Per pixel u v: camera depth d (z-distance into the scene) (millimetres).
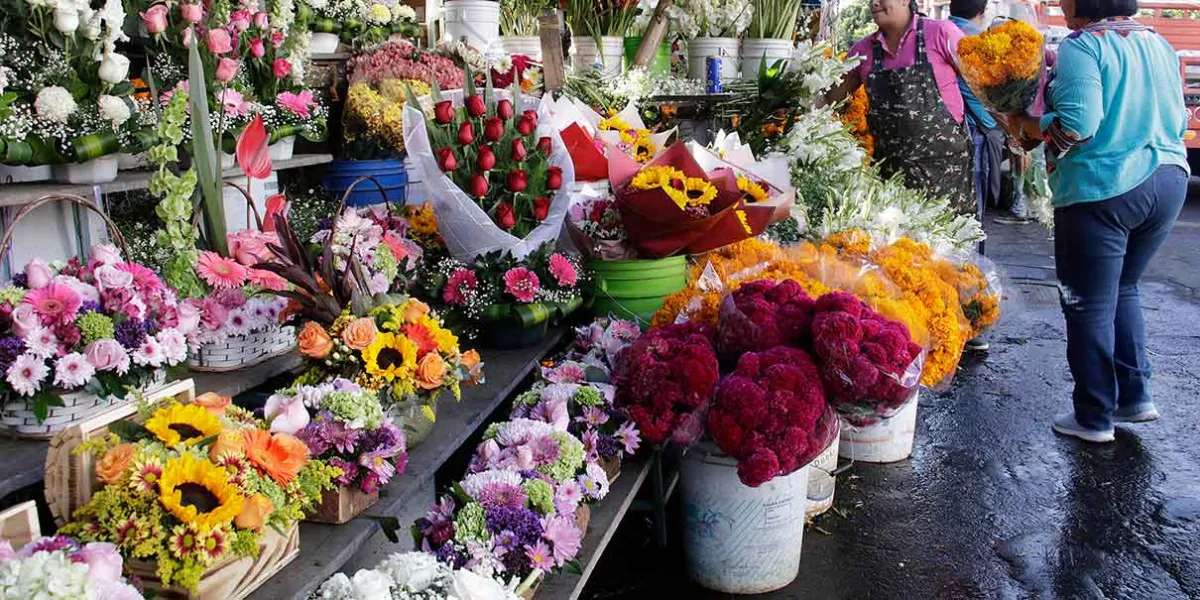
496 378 2748
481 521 1994
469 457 3012
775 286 2781
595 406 2545
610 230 3285
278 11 3471
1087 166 3641
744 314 2680
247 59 3426
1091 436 3996
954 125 4688
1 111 2365
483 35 4578
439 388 2229
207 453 1595
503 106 2984
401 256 2799
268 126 3371
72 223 2732
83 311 1910
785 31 5199
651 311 3244
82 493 1560
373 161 3932
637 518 3273
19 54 2510
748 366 2520
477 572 1897
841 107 4980
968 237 4234
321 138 3678
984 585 2924
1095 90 3492
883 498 3500
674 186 3188
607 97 4438
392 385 2119
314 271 2328
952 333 3084
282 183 4090
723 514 2748
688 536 2842
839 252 3459
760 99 4668
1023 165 7258
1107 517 3350
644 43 4750
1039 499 3492
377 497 2008
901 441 3809
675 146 3338
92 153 2516
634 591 2842
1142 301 6465
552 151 3100
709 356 2566
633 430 2553
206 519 1472
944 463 3814
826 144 4305
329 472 1792
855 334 2496
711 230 3232
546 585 2104
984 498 3502
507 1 4910
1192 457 3844
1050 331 5758
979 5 5180
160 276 2406
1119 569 3021
